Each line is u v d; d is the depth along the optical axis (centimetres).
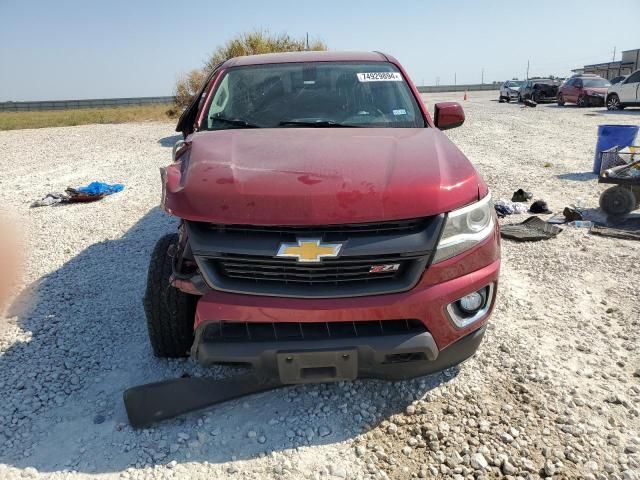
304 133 330
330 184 249
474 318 265
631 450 249
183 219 271
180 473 243
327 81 400
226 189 252
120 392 303
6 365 334
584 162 966
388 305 243
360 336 246
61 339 365
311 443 260
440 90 6662
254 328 254
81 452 258
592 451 249
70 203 772
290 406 287
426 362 262
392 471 241
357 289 243
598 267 465
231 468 246
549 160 1001
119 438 266
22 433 272
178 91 2050
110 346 353
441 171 265
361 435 264
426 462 246
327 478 238
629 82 2095
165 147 1370
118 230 625
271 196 245
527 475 236
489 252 264
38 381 316
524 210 646
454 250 250
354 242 239
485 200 270
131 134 1734
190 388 284
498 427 265
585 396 289
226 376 312
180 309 295
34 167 1116
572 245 522
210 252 246
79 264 511
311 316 242
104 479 241
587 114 2009
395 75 407
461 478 236
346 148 291
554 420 270
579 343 342
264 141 310
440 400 288
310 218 238
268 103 384
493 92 5803
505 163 983
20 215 709
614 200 593
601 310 388
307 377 253
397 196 244
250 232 246
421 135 325
